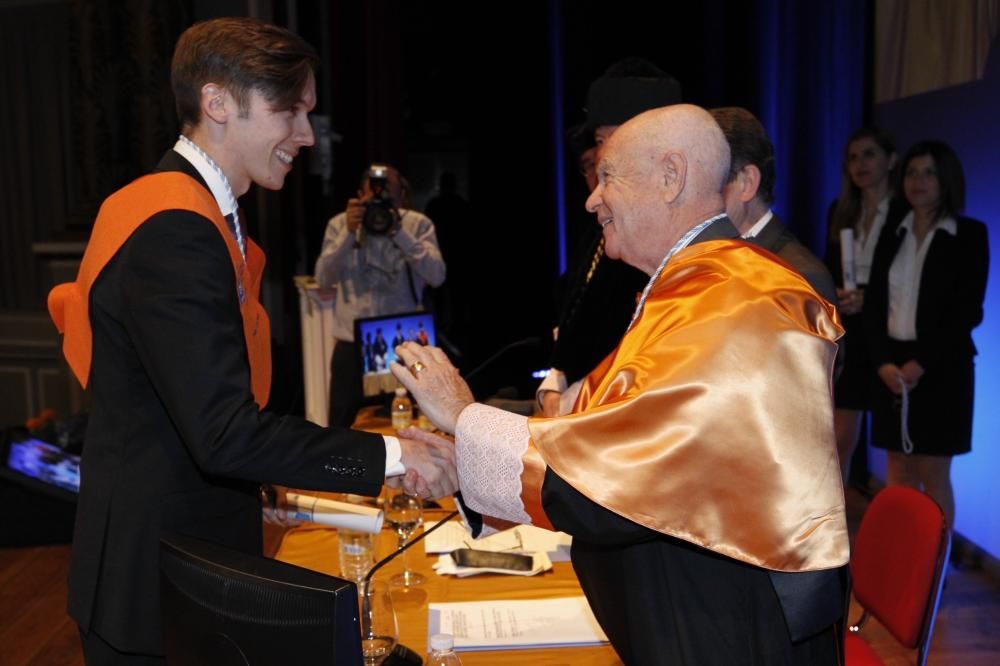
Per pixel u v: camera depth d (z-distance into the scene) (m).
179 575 1.10
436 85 8.28
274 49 1.31
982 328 3.89
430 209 7.89
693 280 1.24
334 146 6.15
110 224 1.28
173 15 5.19
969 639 3.17
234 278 1.28
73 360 1.35
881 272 3.66
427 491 1.38
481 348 8.09
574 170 7.91
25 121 5.91
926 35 3.99
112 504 1.29
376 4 6.74
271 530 3.57
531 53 8.06
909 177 3.54
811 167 4.98
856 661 1.99
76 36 5.25
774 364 1.15
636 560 1.23
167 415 1.30
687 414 1.14
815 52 4.89
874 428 3.73
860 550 2.06
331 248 3.85
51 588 3.71
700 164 1.28
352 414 3.16
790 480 1.12
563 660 1.47
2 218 6.03
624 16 7.23
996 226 3.79
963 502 4.05
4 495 4.11
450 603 1.68
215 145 1.34
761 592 1.20
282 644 1.00
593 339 2.33
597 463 1.16
